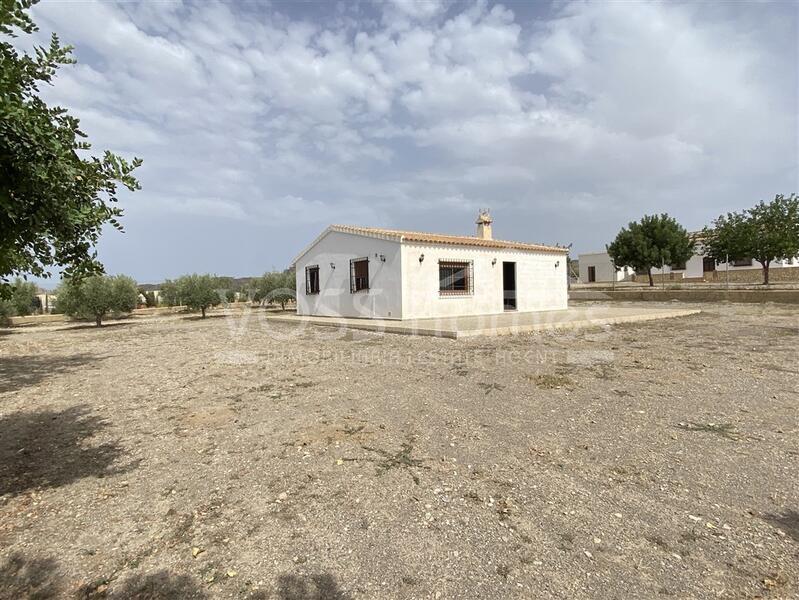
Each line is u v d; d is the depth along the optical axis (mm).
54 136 2361
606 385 5910
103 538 2604
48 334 16516
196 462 3695
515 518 2705
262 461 3672
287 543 2498
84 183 2662
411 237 14500
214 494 3121
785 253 22031
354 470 3447
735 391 5465
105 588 2154
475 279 16344
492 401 5293
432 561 2303
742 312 16156
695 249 33156
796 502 2830
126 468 3617
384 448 3887
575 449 3768
